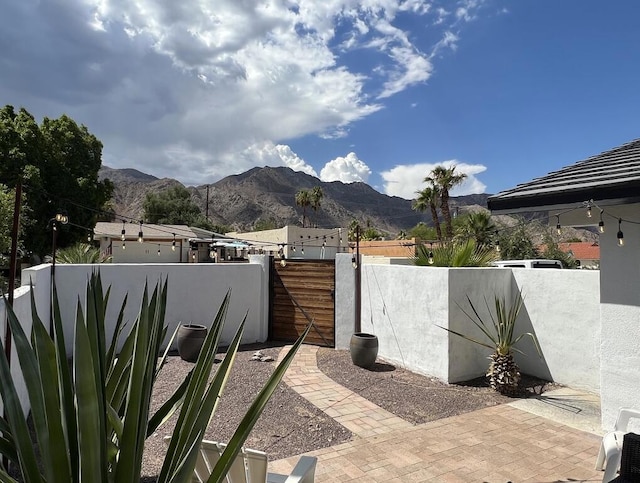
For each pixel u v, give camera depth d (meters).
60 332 1.69
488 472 3.79
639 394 4.31
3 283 5.44
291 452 4.20
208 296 9.16
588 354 6.13
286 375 6.96
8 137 19.03
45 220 20.16
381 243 25.58
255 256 10.00
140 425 1.62
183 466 1.64
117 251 27.84
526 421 5.01
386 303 7.93
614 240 4.54
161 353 8.32
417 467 3.88
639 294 4.32
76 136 22.81
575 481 3.63
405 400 5.78
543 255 21.42
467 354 6.72
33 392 1.49
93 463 1.41
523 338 7.02
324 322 9.23
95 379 1.45
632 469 2.88
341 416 5.18
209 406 1.78
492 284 7.03
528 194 4.57
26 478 1.53
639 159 4.59
